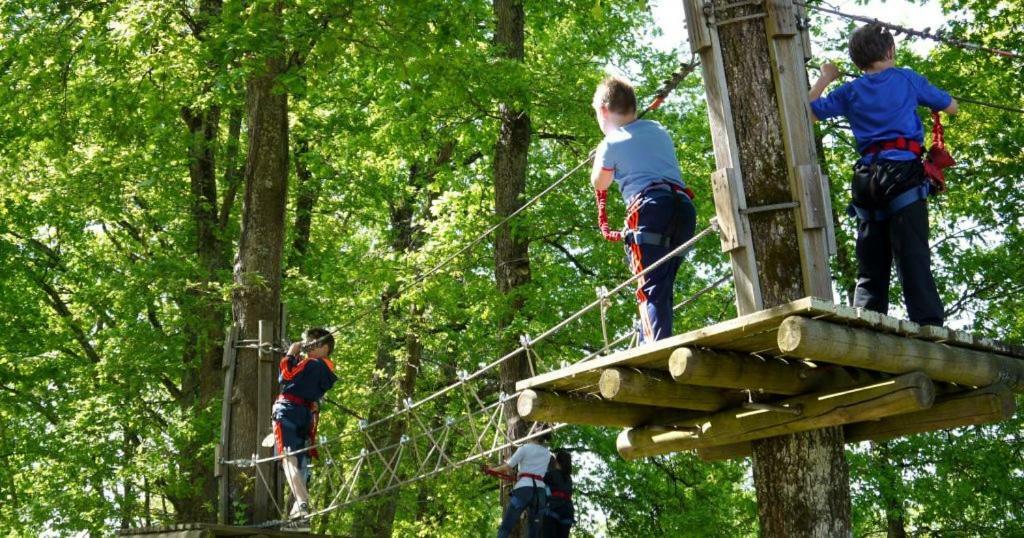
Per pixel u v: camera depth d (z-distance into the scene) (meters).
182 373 17.95
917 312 5.46
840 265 16.33
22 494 18.53
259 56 11.20
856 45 5.88
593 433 17.91
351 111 17.70
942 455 15.50
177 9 12.10
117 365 16.58
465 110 15.41
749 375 5.23
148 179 14.93
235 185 17.75
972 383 5.54
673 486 19.19
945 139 16.30
